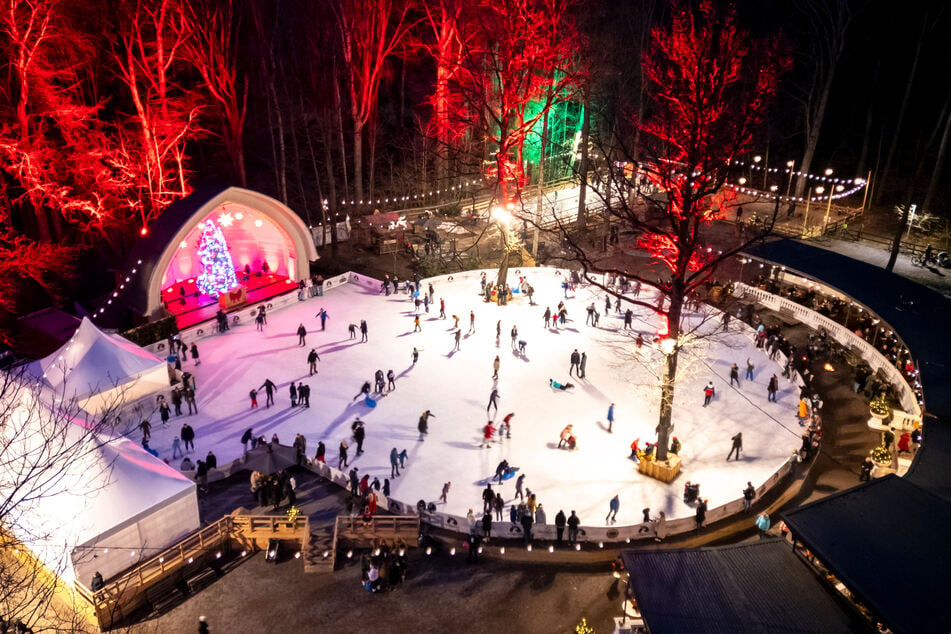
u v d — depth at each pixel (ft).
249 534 84.23
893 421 111.45
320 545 84.64
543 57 158.20
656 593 65.62
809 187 205.46
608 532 86.69
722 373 126.52
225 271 149.38
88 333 108.88
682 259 90.38
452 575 81.87
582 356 122.21
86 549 76.07
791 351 126.11
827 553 64.59
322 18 194.80
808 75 232.32
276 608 76.74
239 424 108.88
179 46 182.29
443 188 221.87
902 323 123.54
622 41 204.85
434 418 111.04
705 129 90.43
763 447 105.70
